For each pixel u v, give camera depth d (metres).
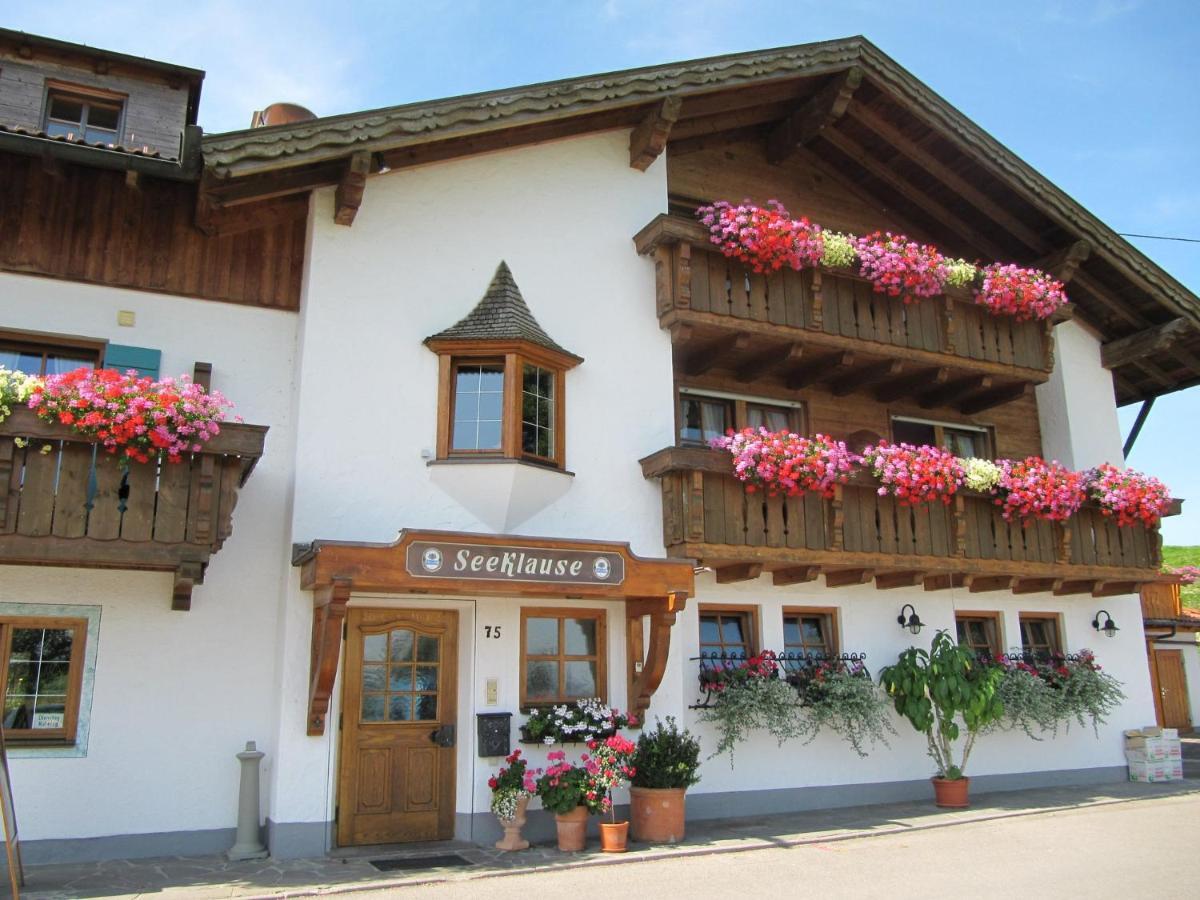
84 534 7.58
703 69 10.96
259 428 8.08
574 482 9.98
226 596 8.84
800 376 12.36
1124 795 11.89
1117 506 12.71
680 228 10.60
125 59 11.28
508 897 6.92
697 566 10.59
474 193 10.27
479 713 9.15
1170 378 15.22
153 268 9.27
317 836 8.34
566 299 10.45
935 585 12.20
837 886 7.30
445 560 8.29
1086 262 13.78
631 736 9.68
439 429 9.51
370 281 9.53
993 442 14.05
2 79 10.88
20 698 8.12
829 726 11.25
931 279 11.91
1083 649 13.38
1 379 7.44
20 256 8.81
